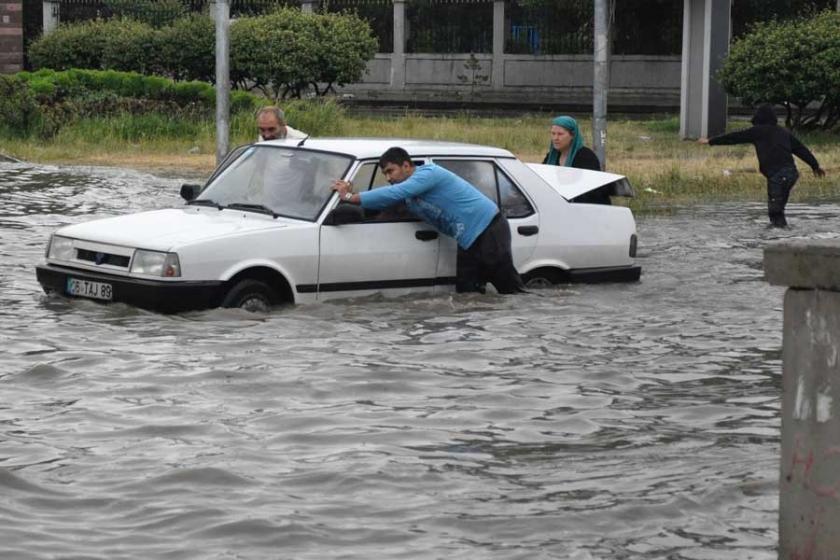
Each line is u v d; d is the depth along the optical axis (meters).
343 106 55.62
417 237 15.86
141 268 14.59
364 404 11.20
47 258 15.54
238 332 13.88
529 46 67.56
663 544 7.80
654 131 51.28
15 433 10.17
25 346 13.20
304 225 15.16
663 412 11.12
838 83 47.44
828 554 6.32
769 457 9.62
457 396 11.53
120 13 66.00
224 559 7.54
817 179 34.25
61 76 44.91
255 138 41.75
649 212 27.48
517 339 13.98
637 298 16.66
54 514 8.29
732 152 42.16
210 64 55.28
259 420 10.62
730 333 14.61
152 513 8.31
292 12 56.50
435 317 14.95
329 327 14.23
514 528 8.07
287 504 8.51
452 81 68.12
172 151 39.69
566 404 11.34
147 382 11.80
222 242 14.64
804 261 6.29
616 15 66.06
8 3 63.62
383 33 69.00
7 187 28.55
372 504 8.52
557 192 17.20
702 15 47.53
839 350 6.24
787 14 64.81
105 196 27.50
